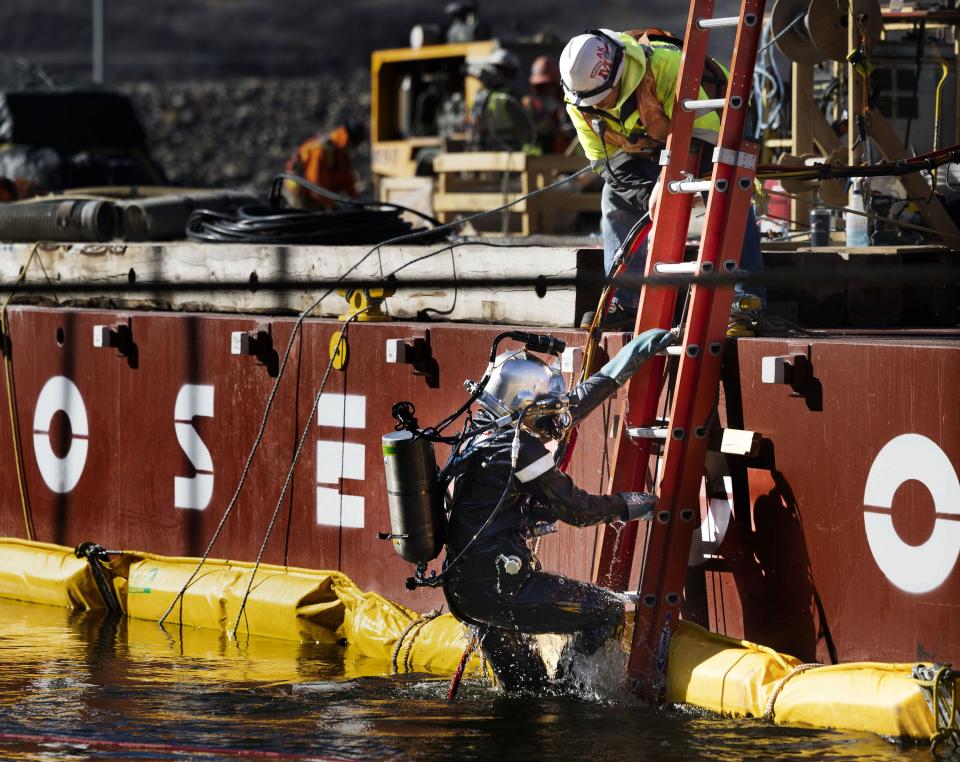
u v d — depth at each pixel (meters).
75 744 20.11
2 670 24.86
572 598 22.36
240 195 40.44
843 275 19.62
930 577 20.45
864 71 29.27
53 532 33.34
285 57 196.62
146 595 29.89
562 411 21.84
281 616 27.62
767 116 36.72
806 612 22.06
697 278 20.11
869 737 19.98
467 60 65.38
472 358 25.86
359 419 27.69
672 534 22.42
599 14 179.38
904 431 20.72
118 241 36.88
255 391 29.41
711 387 22.36
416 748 19.92
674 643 22.67
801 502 22.05
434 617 25.62
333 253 29.38
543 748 19.86
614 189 25.22
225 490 30.02
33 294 35.16
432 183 51.22
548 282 24.50
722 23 22.77
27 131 60.72
